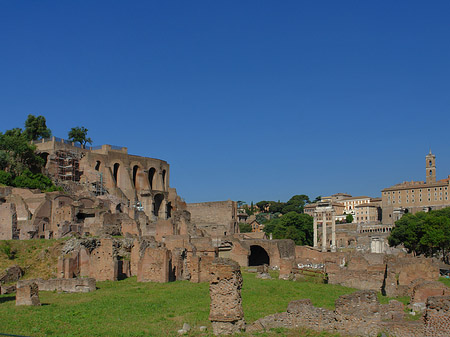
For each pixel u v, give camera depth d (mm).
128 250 82000
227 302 33844
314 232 171625
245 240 103375
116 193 138500
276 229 191500
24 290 50281
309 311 34500
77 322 41156
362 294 33094
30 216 96188
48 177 130000
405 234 144500
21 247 77062
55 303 51219
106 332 37125
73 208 93875
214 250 83062
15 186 115250
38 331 37625
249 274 82000
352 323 32688
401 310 38594
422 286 41875
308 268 84000
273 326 34875
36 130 152875
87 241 78625
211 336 33688
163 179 162125
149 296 55281
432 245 129500
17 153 125000
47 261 74625
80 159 138500
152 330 37531
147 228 103375
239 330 33812
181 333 35938
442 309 30062
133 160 150500
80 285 60219
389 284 54656
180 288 61219
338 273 68062
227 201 151000
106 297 54625
